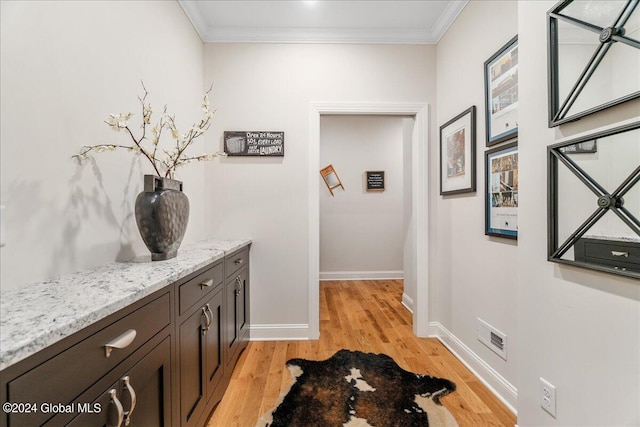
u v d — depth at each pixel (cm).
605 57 87
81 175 107
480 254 177
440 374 181
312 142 234
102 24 118
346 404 152
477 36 181
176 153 158
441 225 230
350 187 446
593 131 91
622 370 84
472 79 186
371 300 340
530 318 118
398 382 172
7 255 81
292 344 226
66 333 55
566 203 100
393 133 448
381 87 236
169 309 99
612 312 86
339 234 445
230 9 208
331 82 234
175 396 103
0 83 79
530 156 118
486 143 169
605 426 89
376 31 232
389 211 448
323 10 210
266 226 234
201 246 182
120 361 73
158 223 123
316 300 236
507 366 153
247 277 224
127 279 92
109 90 123
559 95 103
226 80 232
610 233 86
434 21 223
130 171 138
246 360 200
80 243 106
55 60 96
